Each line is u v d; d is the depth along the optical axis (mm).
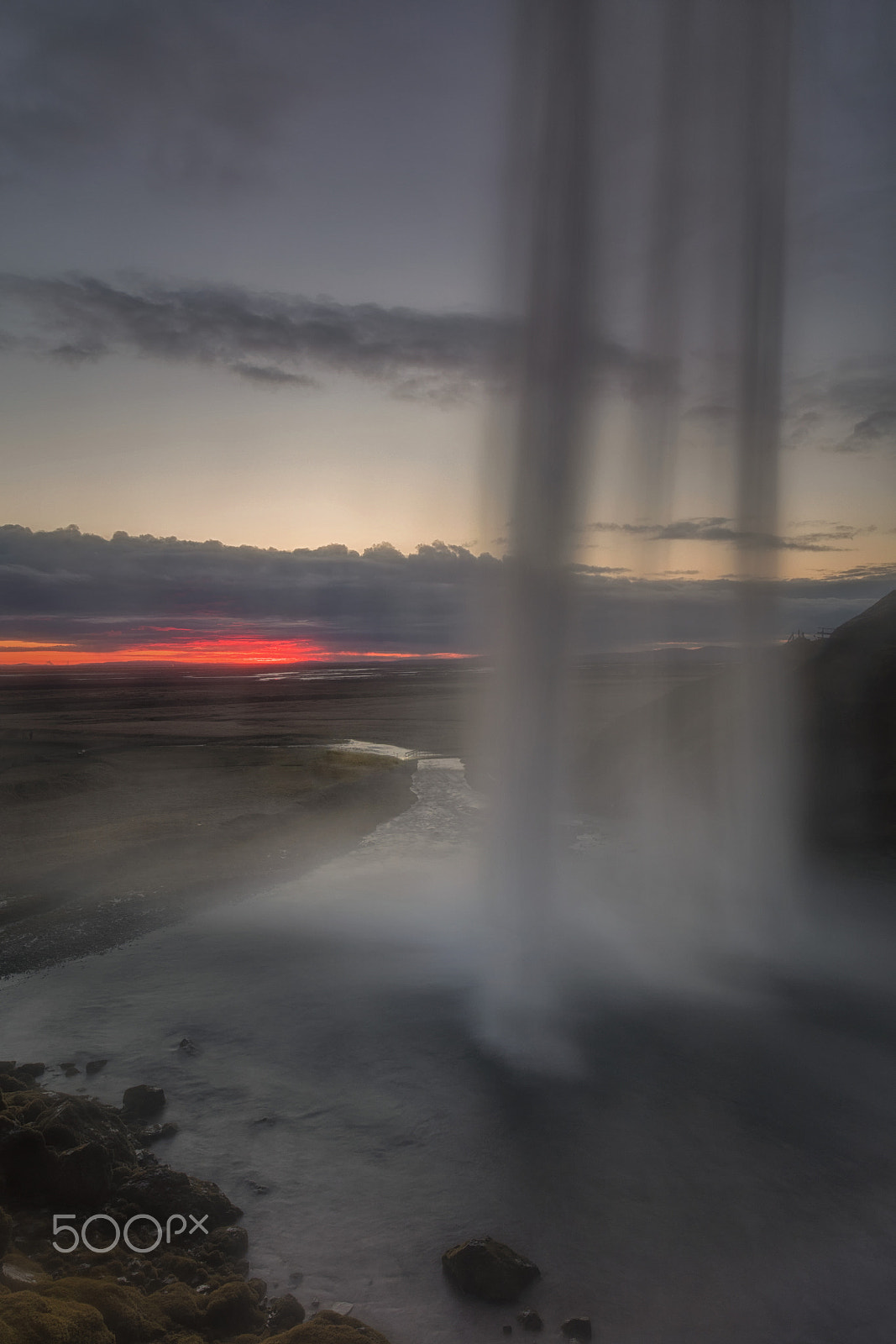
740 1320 5191
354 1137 7473
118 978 11531
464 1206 6438
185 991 11031
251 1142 7398
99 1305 4566
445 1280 5559
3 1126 6324
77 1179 5957
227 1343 4613
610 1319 5184
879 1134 7602
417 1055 9164
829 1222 6254
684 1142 7398
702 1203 6504
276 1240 5996
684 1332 5074
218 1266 5547
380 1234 6070
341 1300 5328
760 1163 7074
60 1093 7730
